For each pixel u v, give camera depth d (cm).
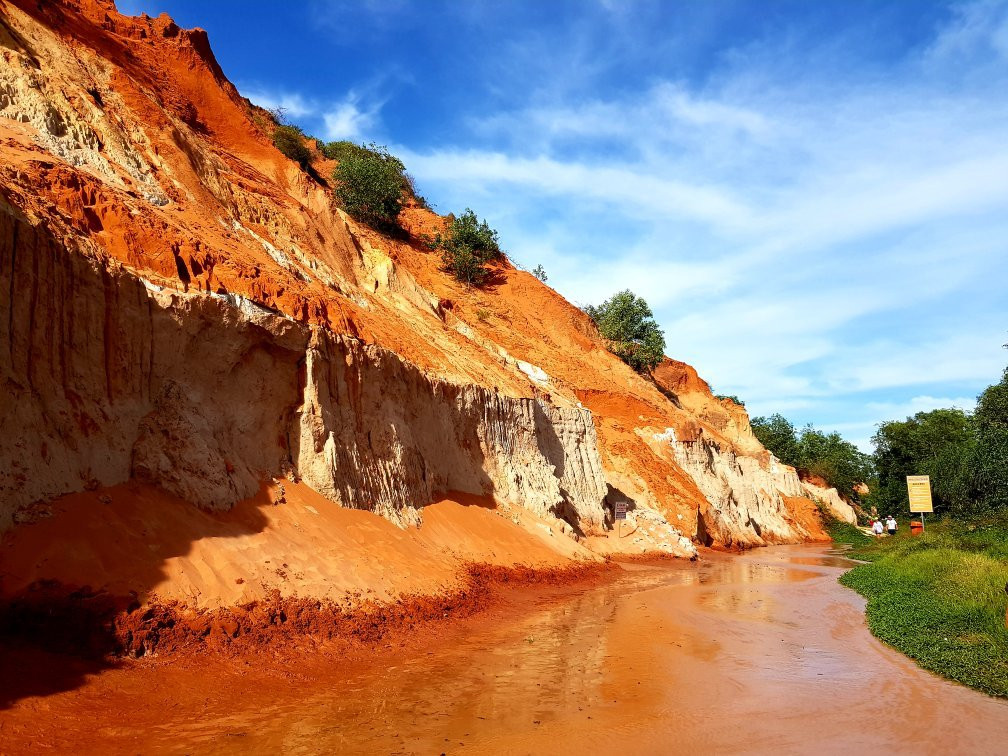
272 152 3422
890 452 6550
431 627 1319
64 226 1106
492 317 4669
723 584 2297
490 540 2094
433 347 2677
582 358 5116
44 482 929
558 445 3203
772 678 1090
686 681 1048
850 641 1401
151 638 877
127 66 2747
